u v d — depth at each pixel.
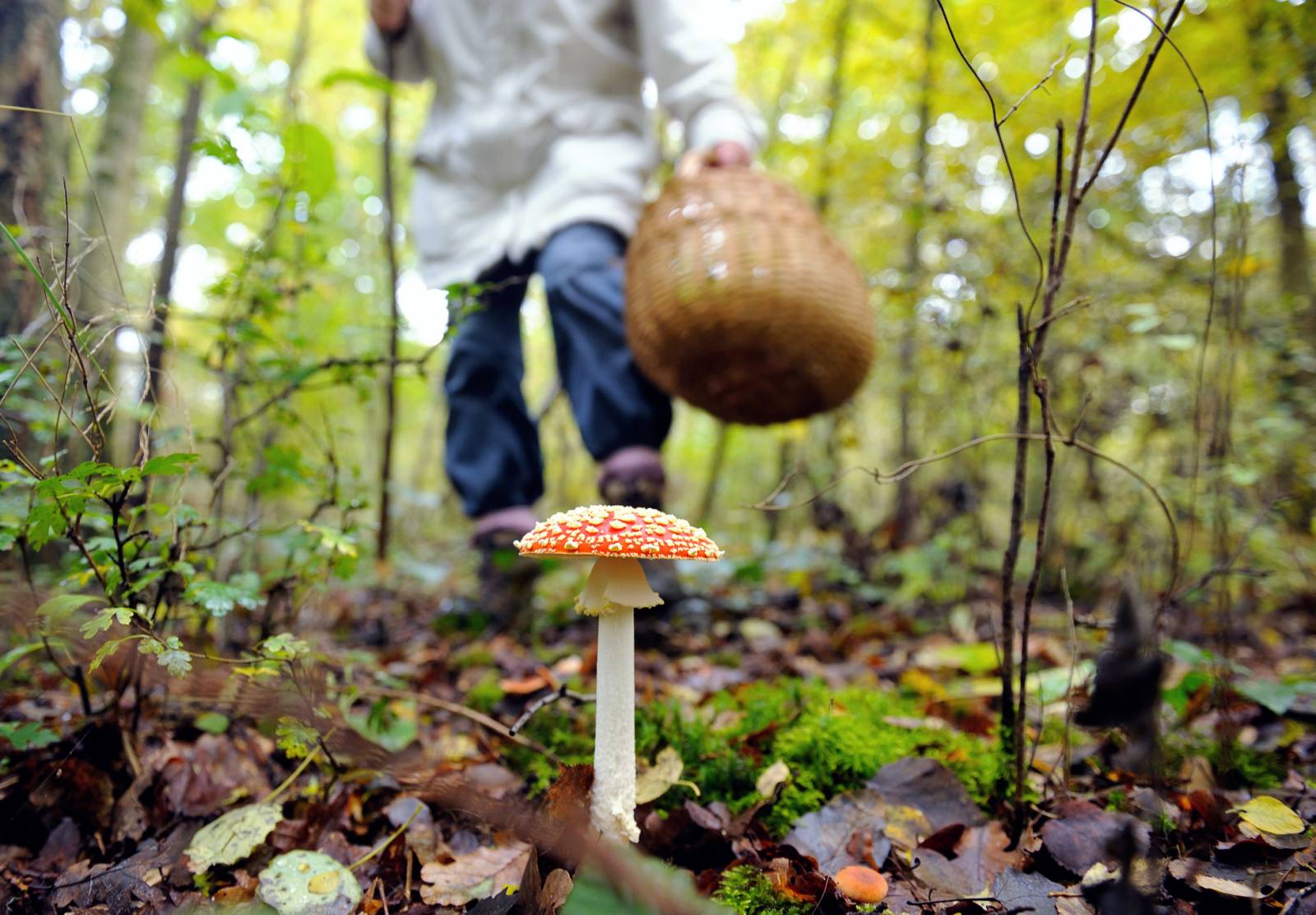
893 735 0.86
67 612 0.60
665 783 0.75
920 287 1.60
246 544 0.97
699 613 1.39
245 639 1.05
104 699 0.81
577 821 0.56
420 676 1.11
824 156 2.01
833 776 0.79
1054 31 1.73
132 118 1.77
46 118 1.08
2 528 0.70
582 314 1.28
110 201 1.71
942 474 1.91
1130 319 1.34
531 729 0.92
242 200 2.41
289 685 0.70
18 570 0.90
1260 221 1.78
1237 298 0.97
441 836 0.72
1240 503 1.37
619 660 0.67
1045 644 1.23
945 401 1.75
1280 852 0.63
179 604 0.79
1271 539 1.35
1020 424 0.70
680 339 1.07
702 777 0.79
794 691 0.97
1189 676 0.86
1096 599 1.52
